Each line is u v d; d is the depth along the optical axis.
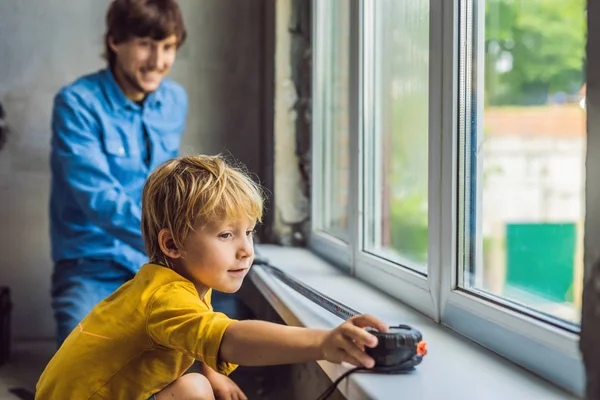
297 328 0.93
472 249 1.14
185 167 1.19
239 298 2.24
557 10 0.88
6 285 2.64
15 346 2.59
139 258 2.29
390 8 1.63
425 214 1.40
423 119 1.41
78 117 2.24
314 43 2.30
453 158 1.13
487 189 1.11
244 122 2.69
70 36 2.61
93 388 1.14
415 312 1.28
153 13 2.31
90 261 2.27
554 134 0.88
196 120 2.67
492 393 0.82
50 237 2.44
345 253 1.83
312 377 1.42
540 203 0.92
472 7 1.12
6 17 2.58
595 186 0.66
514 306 0.98
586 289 0.67
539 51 0.93
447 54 1.14
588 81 0.67
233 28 2.67
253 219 1.18
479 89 1.13
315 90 2.30
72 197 2.27
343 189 2.02
